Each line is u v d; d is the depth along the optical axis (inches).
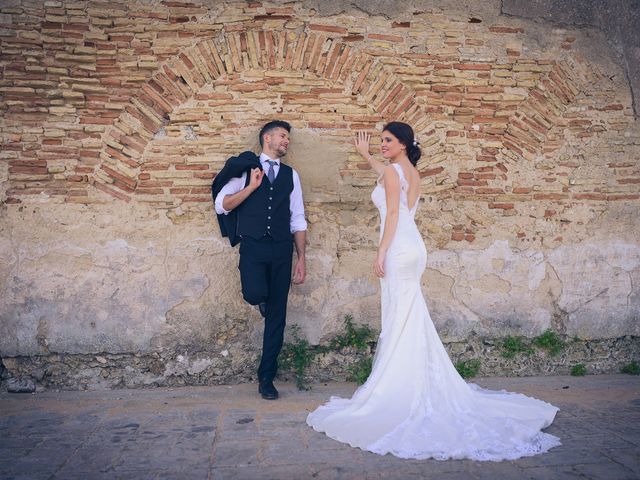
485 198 203.6
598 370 209.2
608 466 127.5
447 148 201.2
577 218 208.1
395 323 157.2
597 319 208.8
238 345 193.5
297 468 126.9
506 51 203.3
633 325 209.8
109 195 187.5
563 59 206.1
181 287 190.7
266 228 176.4
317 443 141.6
